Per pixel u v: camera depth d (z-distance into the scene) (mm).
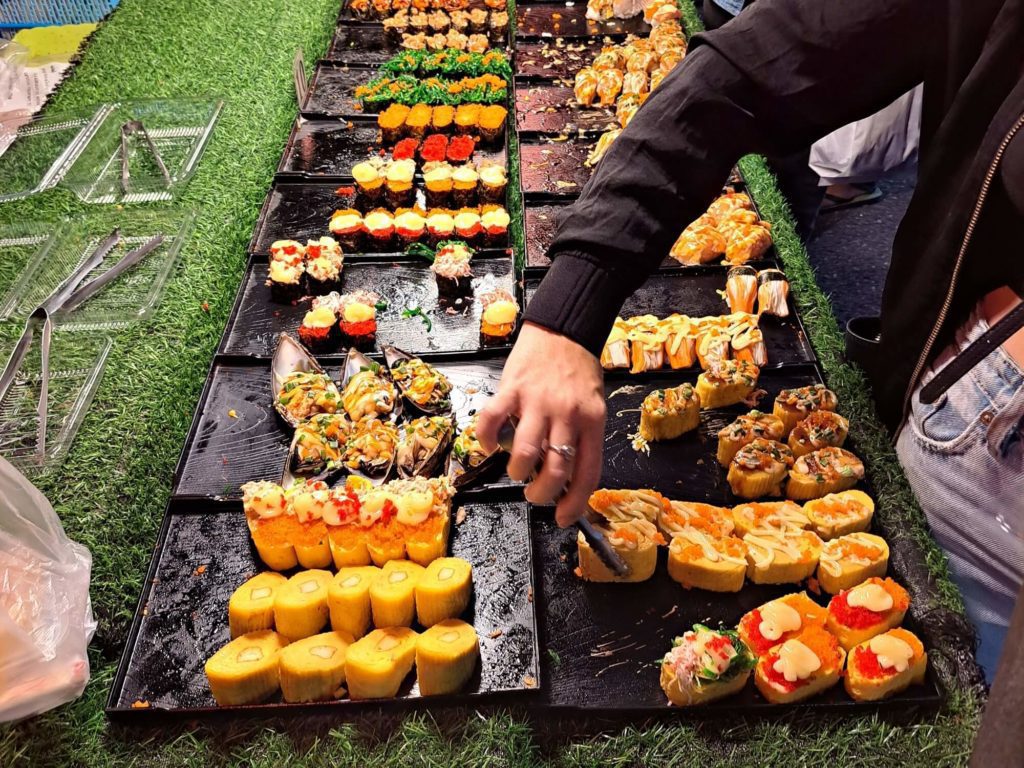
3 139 3082
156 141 3076
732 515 1724
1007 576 1642
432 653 1434
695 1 4047
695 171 1305
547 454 1146
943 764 1372
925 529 1714
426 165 2832
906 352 1663
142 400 2104
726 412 2037
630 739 1414
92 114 3201
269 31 3797
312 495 1664
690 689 1421
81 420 2047
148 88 3371
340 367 2164
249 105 3301
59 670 1384
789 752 1392
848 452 1807
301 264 2402
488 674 1517
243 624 1548
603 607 1628
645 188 1269
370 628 1571
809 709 1438
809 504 1736
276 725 1432
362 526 1637
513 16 4004
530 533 1722
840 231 3977
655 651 1560
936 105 1443
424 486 1681
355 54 3711
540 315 1213
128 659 1547
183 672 1531
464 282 2391
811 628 1490
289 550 1654
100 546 1747
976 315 1536
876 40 1306
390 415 1980
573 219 1272
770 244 2520
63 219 2715
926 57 1357
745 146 1363
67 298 2371
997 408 1522
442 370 2150
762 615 1506
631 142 1305
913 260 1590
